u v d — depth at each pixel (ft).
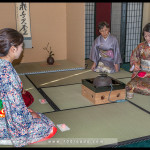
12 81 6.48
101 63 16.96
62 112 9.99
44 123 7.38
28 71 17.53
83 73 16.89
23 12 19.60
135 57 12.37
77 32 19.27
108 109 10.29
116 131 8.36
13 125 6.70
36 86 13.79
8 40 6.31
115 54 16.58
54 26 21.30
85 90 11.71
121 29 19.44
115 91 11.06
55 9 21.03
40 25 20.81
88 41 22.17
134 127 8.65
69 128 8.50
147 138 7.91
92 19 22.67
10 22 19.60
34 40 20.88
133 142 7.68
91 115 9.68
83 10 17.87
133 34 20.25
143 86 12.00
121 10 18.93
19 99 6.59
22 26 19.80
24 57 20.63
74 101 11.31
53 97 11.89
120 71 17.30
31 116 7.01
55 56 21.97
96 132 8.28
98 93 10.73
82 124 8.88
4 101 6.51
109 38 16.34
